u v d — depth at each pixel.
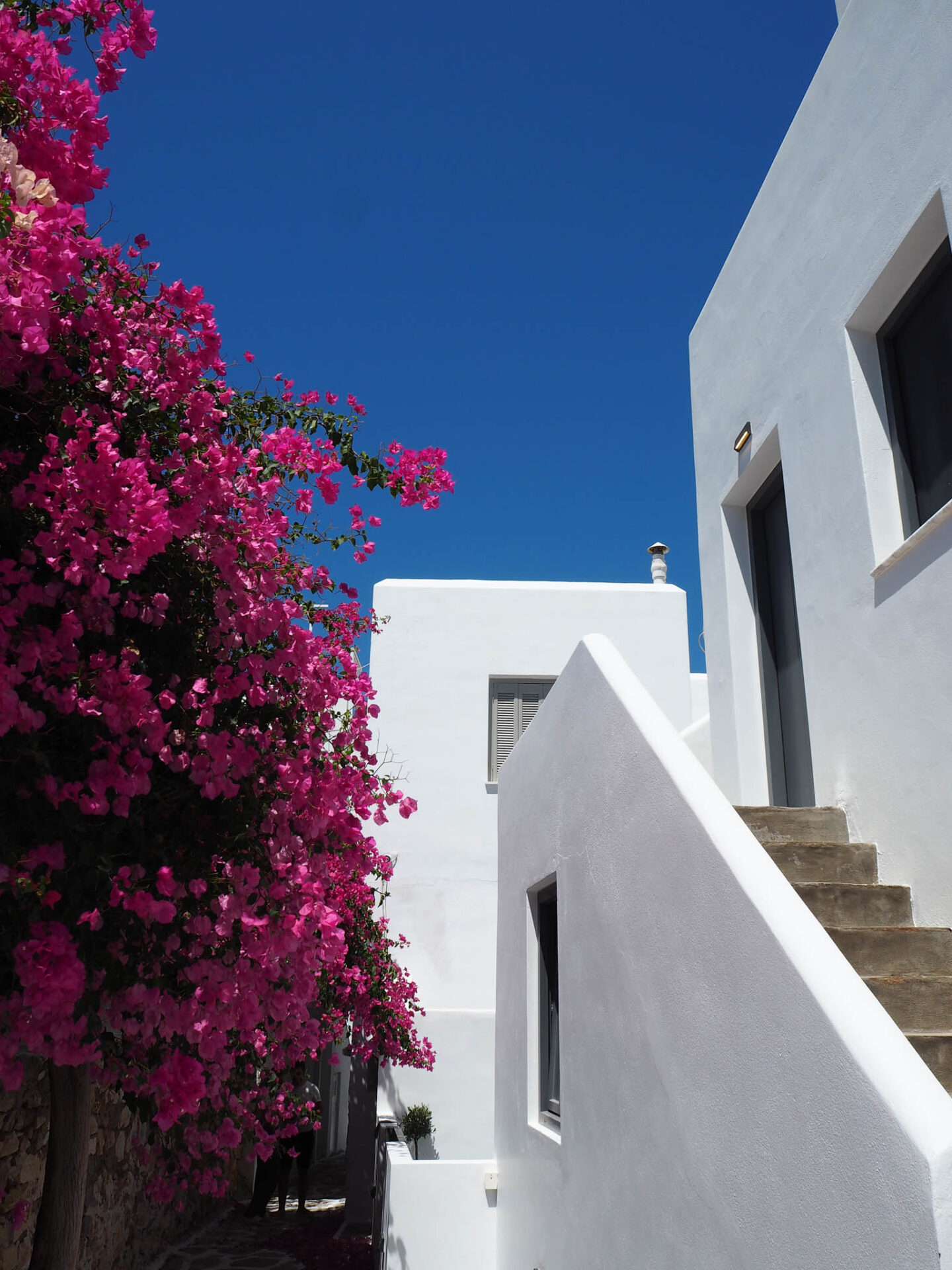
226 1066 2.95
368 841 3.46
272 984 2.98
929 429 3.88
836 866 3.68
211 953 2.80
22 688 2.38
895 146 3.82
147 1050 2.89
